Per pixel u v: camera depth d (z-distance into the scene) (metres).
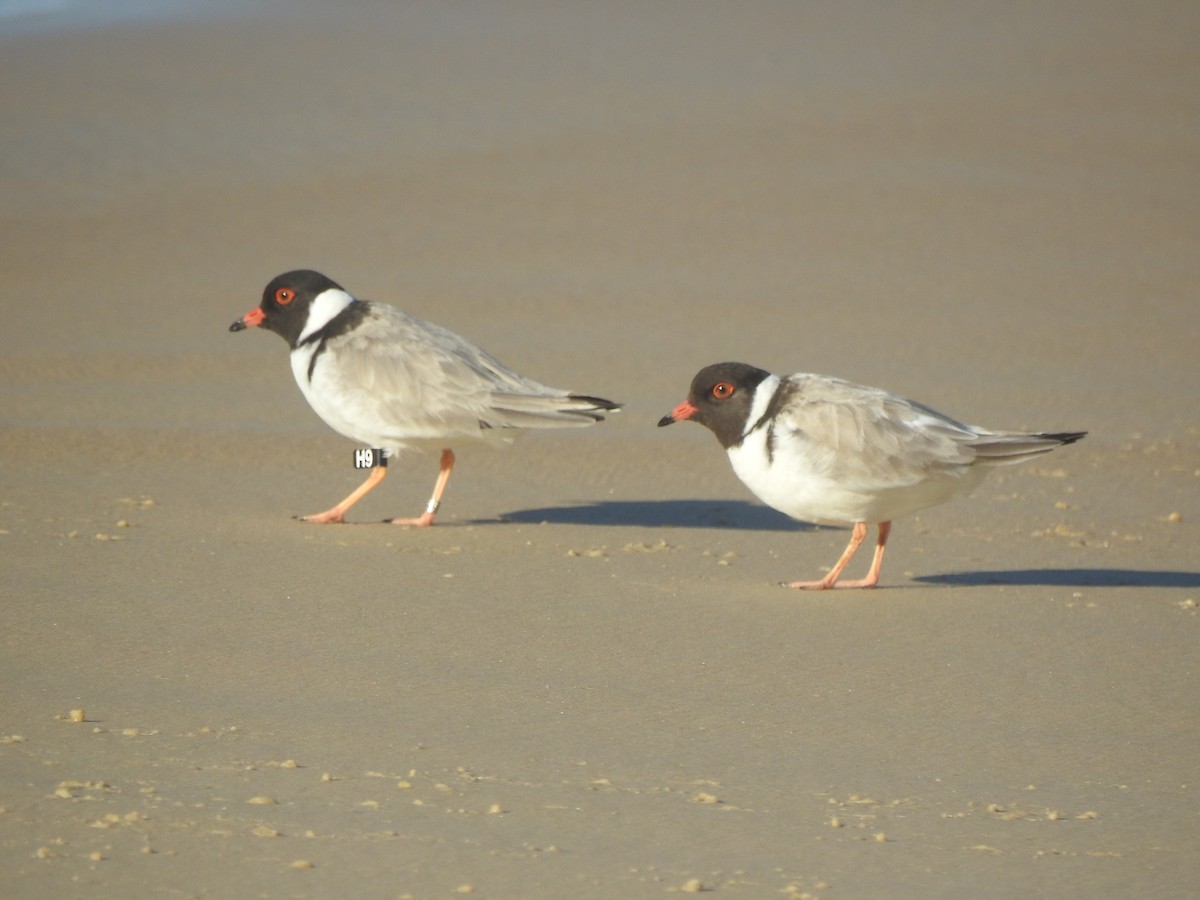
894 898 7.06
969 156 30.64
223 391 19.02
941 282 24.06
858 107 33.50
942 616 11.93
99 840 7.29
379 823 7.63
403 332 14.43
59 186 27.64
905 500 12.43
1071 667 10.73
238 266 24.22
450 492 15.92
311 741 8.75
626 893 6.99
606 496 15.97
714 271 24.34
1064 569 13.58
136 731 8.77
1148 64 37.31
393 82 34.88
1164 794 8.51
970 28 40.91
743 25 41.06
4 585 11.55
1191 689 10.34
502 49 38.06
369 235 25.72
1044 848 7.70
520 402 13.97
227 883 6.92
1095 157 30.78
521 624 11.29
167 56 36.47
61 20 40.53
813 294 23.34
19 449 16.36
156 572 12.13
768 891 7.07
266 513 14.55
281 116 32.09
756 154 30.36
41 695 9.31
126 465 16.08
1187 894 7.21
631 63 36.91
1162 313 22.92
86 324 21.50
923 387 19.34
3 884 6.81
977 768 8.82
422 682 9.90
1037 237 26.42
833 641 11.20
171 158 29.33
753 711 9.65
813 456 12.21
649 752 8.85
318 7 42.78
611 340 21.08
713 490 16.33
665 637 11.13
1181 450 17.53
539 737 9.00
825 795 8.30
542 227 26.33
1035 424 18.08
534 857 7.32
